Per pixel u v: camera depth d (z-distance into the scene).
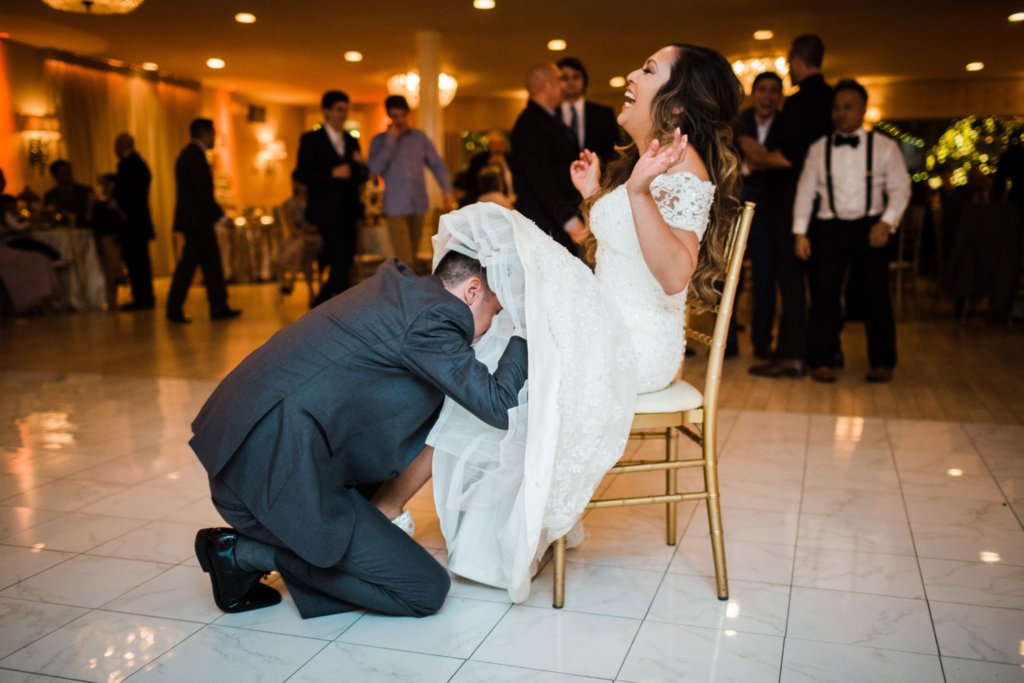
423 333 1.87
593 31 9.11
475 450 2.01
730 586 2.24
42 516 2.79
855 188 4.75
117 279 10.18
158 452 3.51
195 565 2.39
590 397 1.98
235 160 14.34
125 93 11.73
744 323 7.58
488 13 8.24
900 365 5.45
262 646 1.94
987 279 7.25
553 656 1.88
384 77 12.52
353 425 1.95
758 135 5.56
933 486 3.06
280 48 10.23
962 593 2.19
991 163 13.38
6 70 10.03
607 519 2.75
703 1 7.75
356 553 1.98
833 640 1.95
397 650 1.92
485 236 1.99
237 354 5.88
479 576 2.21
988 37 9.49
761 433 3.81
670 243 1.96
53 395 4.61
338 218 7.57
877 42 9.82
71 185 9.31
